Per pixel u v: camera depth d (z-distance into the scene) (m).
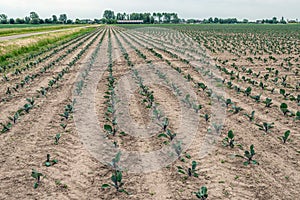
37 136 7.78
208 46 31.06
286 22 176.12
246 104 10.62
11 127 8.41
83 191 5.36
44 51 26.73
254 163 6.26
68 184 5.57
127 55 21.95
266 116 9.34
